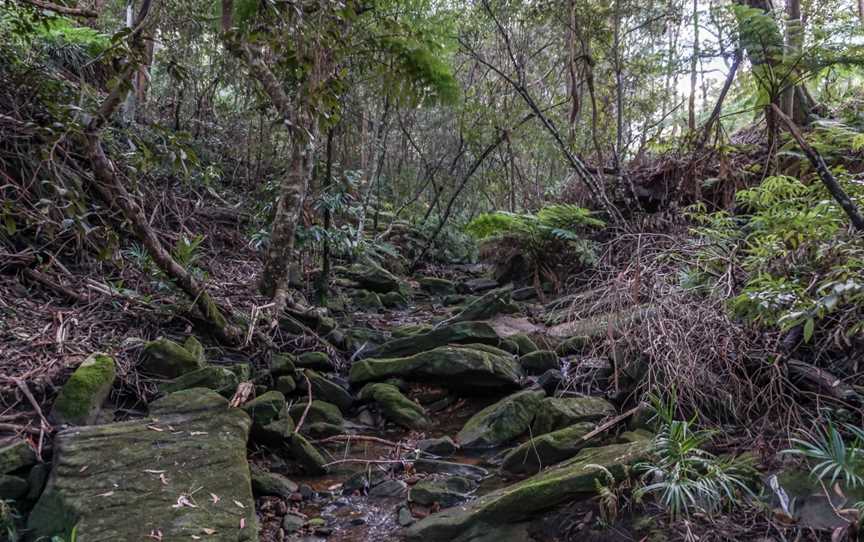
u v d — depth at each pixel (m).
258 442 3.58
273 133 7.97
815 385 3.10
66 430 3.06
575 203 7.12
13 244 4.42
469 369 4.13
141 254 4.71
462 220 9.84
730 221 4.43
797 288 2.78
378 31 5.99
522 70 8.52
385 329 5.70
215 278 5.48
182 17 7.12
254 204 6.89
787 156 5.43
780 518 2.41
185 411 3.38
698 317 3.48
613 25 7.75
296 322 4.88
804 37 4.88
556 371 4.13
